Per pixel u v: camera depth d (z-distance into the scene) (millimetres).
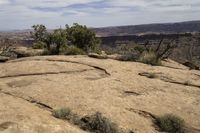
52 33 25453
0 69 14039
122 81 12250
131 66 15250
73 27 32344
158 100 10617
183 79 13789
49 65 14289
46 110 8703
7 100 8469
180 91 11953
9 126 6367
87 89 10789
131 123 8562
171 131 8719
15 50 27562
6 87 10859
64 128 6965
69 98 9727
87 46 31578
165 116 9102
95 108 9055
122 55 18016
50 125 6887
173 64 19078
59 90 10414
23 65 14391
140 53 18453
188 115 9820
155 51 19031
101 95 10289
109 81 12023
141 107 9789
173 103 10547
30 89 10453
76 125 7859
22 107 7852
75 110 8844
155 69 15156
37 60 15914
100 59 16656
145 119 9055
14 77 12516
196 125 9305
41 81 11547
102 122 7918
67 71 13344
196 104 10758
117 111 9102
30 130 6398
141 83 12281
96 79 12336
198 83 13359
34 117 7137
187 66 22141
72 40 31328
